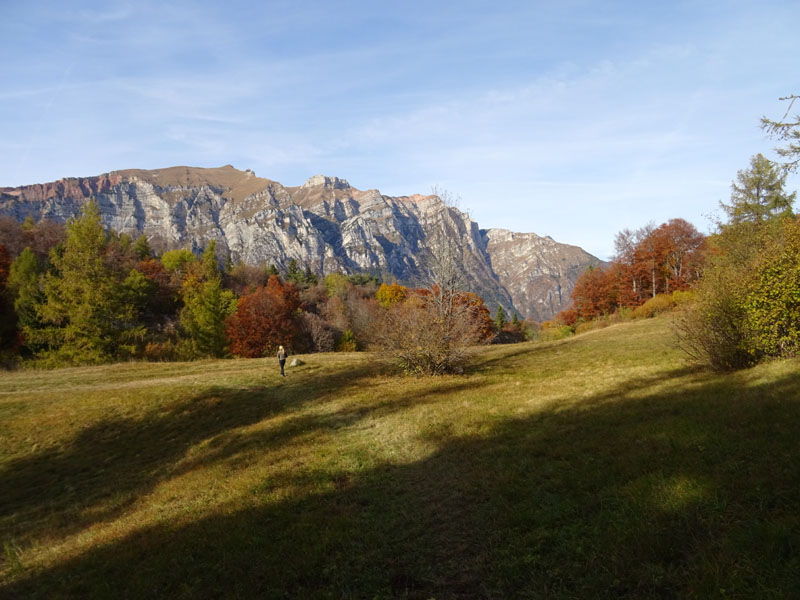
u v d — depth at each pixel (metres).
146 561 6.68
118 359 37.62
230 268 116.69
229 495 9.18
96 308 36.22
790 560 3.88
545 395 14.28
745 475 5.70
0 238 76.62
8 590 6.86
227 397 21.44
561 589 4.48
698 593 3.78
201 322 45.34
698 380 12.93
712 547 4.39
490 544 5.78
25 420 18.38
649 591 4.06
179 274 82.06
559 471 7.51
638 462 6.93
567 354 27.27
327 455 11.16
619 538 4.91
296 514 7.68
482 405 13.76
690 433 7.71
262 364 31.77
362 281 138.62
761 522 4.57
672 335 27.55
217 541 6.87
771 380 10.47
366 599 5.09
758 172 35.41
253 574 5.82
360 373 25.00
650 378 14.91
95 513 10.44
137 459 14.93
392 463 9.91
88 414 18.98
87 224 36.22
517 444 9.52
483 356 31.45
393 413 14.65
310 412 17.12
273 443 13.24
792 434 6.64
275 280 81.00
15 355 44.75
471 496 7.36
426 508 7.30
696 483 5.73
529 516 6.13
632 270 61.28
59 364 35.44
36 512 11.61
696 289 15.01
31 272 53.28
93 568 6.98
